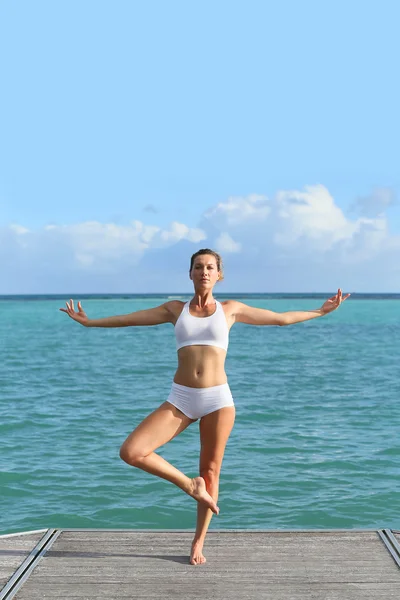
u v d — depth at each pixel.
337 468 9.57
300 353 28.73
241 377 20.08
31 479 9.05
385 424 12.70
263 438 11.46
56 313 81.69
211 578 4.73
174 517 7.69
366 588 4.58
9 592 4.50
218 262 4.91
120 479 9.06
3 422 12.73
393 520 7.54
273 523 7.45
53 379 19.53
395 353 28.56
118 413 13.74
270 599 4.42
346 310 95.94
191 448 10.65
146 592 4.52
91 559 5.06
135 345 33.56
